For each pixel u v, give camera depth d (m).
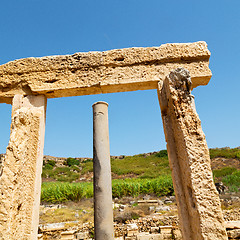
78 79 6.09
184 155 4.56
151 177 26.50
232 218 9.68
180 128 4.67
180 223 4.69
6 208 4.43
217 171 22.84
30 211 5.03
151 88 6.25
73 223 11.06
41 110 6.01
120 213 11.84
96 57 6.22
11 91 6.23
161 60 6.07
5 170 4.67
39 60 6.34
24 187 5.07
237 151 32.41
